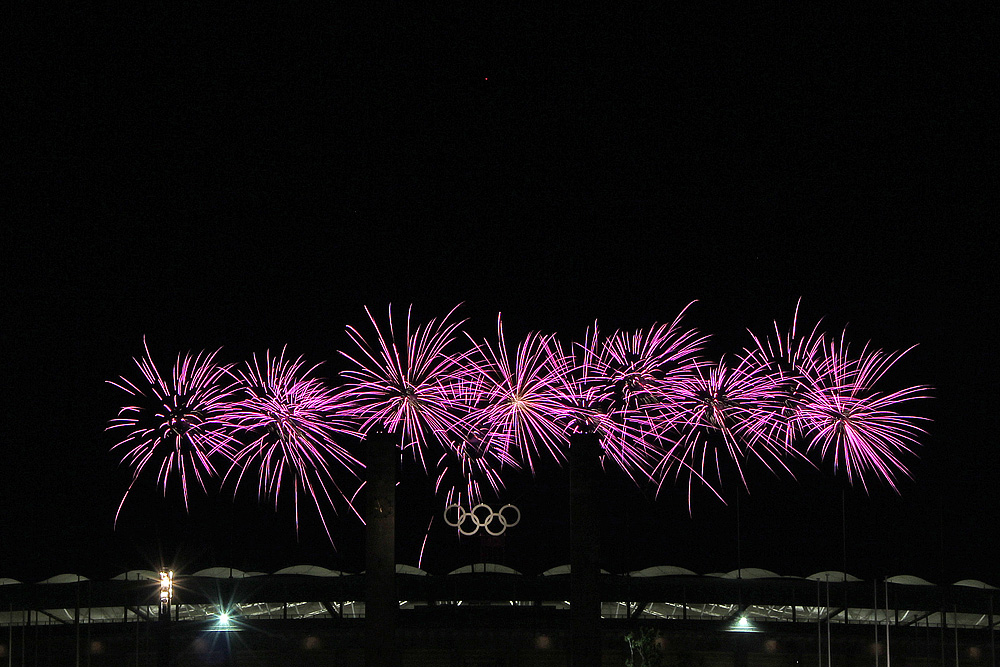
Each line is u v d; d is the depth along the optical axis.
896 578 91.50
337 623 89.19
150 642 85.62
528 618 90.88
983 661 79.56
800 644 84.75
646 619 90.00
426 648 89.75
